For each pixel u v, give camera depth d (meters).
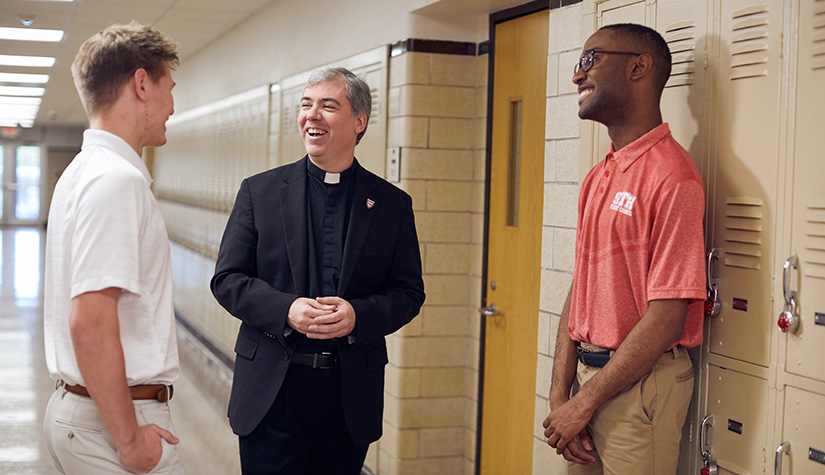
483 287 3.79
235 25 6.74
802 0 1.78
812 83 1.76
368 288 2.33
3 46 7.50
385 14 4.01
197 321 7.85
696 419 2.10
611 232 1.95
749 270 1.93
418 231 3.84
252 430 2.21
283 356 2.22
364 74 4.23
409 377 3.88
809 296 1.77
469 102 3.88
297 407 2.24
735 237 1.96
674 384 1.93
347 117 2.27
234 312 2.25
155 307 1.70
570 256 2.65
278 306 2.14
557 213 2.74
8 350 6.89
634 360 1.84
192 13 6.16
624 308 1.94
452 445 3.96
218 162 7.31
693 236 1.83
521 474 3.46
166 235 1.72
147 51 1.71
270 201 2.31
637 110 1.96
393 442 3.92
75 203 1.60
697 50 2.08
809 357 1.77
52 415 1.69
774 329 1.86
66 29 6.66
